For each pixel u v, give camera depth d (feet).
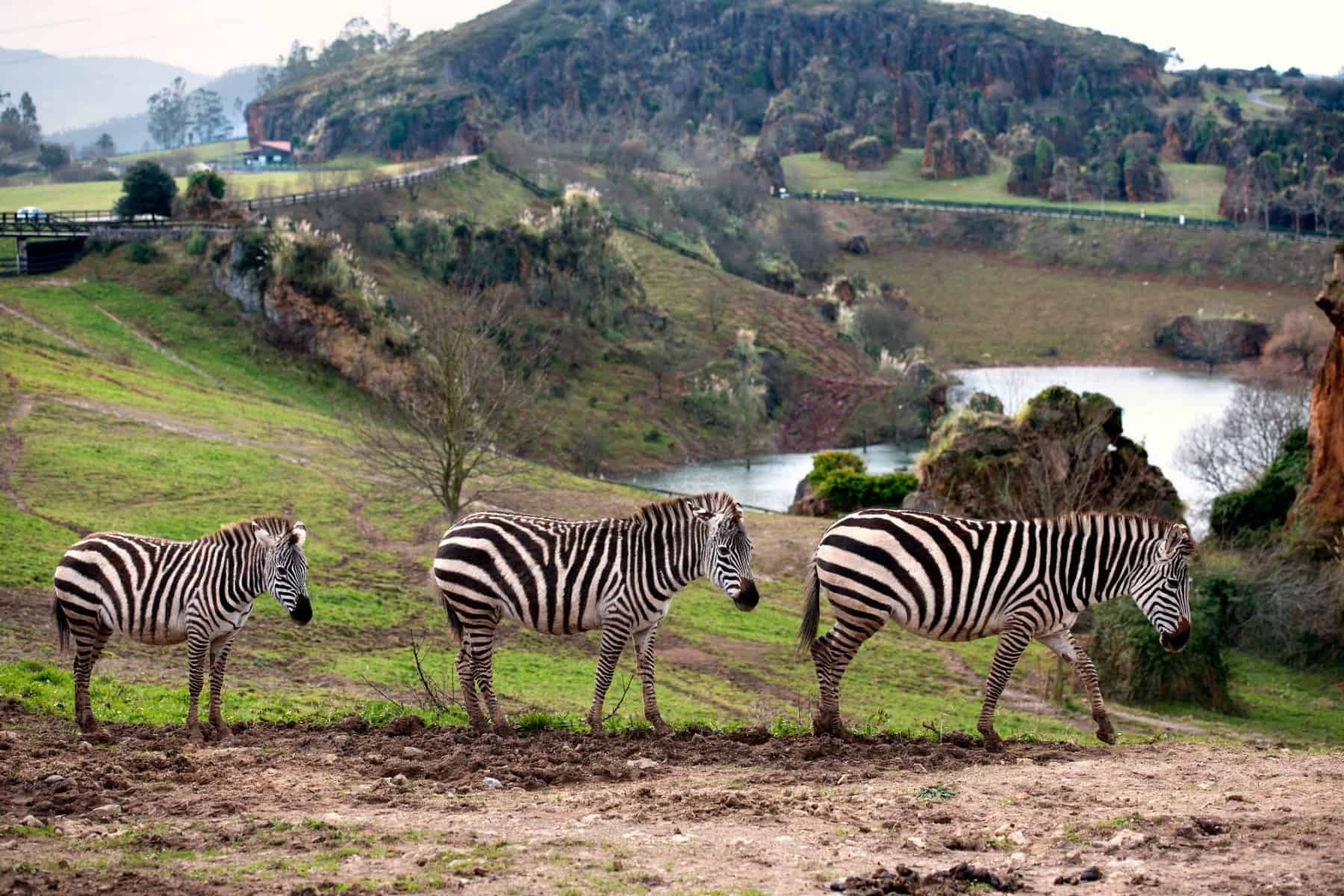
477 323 163.53
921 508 133.39
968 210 551.18
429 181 347.97
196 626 40.68
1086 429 127.54
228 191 309.83
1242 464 179.73
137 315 208.44
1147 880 25.39
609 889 24.90
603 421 261.65
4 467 118.01
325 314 210.38
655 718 42.57
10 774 34.32
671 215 443.32
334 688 68.44
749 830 29.63
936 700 87.30
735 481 235.40
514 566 40.70
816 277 467.93
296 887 24.81
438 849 27.73
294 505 124.26
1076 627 104.37
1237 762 39.34
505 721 42.45
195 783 34.24
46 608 75.92
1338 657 107.96
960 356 407.23
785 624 106.11
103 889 24.61
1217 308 428.56
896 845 28.40
